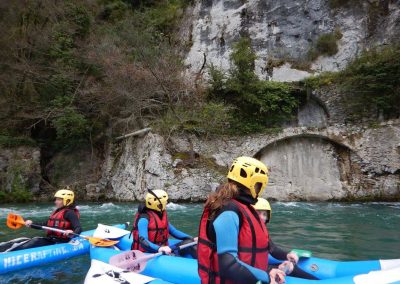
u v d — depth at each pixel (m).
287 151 14.78
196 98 15.62
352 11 17.14
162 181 13.44
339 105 14.95
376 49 15.66
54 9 17.94
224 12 19.39
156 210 4.59
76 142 17.17
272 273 2.13
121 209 11.81
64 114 15.95
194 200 13.23
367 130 13.96
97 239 5.30
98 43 17.22
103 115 17.00
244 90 15.52
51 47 17.17
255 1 18.91
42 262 5.15
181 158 13.91
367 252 5.52
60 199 5.78
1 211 11.85
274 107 15.19
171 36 20.08
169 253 4.11
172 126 14.30
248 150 14.61
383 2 16.39
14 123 17.16
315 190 14.26
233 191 2.14
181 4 20.89
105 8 20.89
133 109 15.26
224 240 1.97
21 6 18.42
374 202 13.24
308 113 15.68
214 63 18.58
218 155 14.34
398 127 13.42
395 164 13.27
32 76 17.50
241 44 17.11
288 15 18.19
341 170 14.14
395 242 6.18
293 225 8.05
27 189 15.55
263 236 2.14
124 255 4.12
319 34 17.55
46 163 17.11
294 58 17.61
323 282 2.96
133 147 15.16
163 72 15.18
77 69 16.73
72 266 5.07
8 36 18.12
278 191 14.49
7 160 15.77
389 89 14.11
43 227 5.51
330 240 6.40
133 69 15.07
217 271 2.14
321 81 15.35
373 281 2.82
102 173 16.34
